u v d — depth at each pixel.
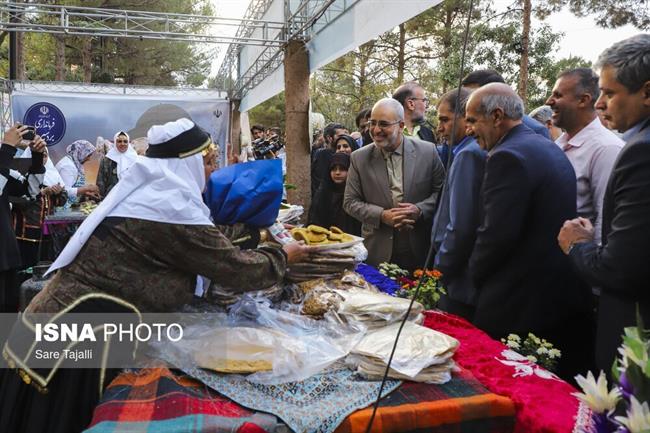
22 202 3.99
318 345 1.64
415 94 3.80
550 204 2.04
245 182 1.91
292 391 1.45
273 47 8.25
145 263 1.60
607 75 1.65
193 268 1.64
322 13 5.79
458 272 2.39
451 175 2.45
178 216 1.58
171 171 1.66
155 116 10.48
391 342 1.59
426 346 1.56
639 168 1.50
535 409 1.39
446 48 14.11
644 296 1.54
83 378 1.58
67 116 10.00
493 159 2.06
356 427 1.31
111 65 16.52
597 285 1.68
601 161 2.31
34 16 12.27
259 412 1.36
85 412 1.57
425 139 3.79
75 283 1.59
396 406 1.37
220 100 10.97
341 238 2.26
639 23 9.88
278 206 1.93
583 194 2.38
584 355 2.25
